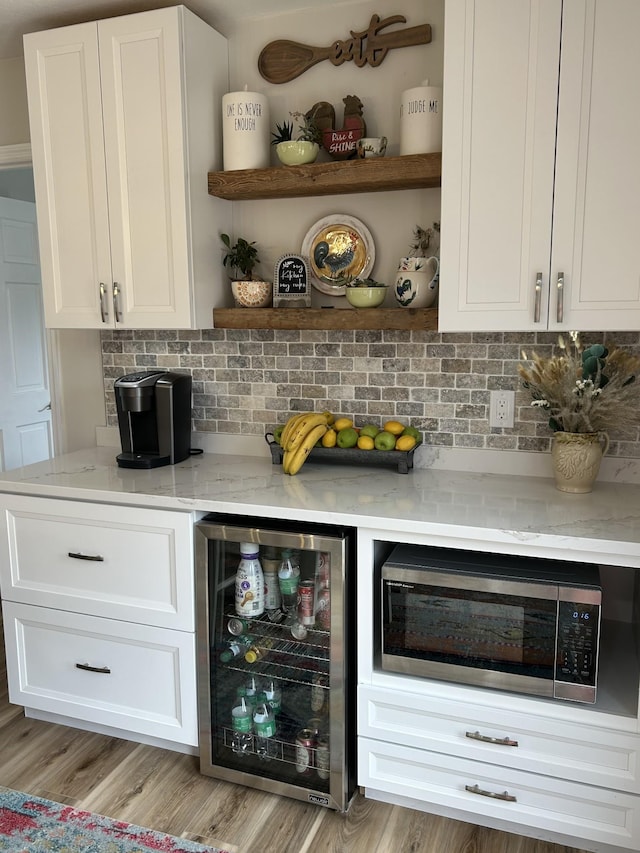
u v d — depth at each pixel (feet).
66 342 9.84
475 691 6.26
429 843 6.38
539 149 6.36
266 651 7.11
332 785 6.75
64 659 7.89
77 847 6.31
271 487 7.32
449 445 8.09
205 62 7.97
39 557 7.79
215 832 6.52
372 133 7.98
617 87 6.08
